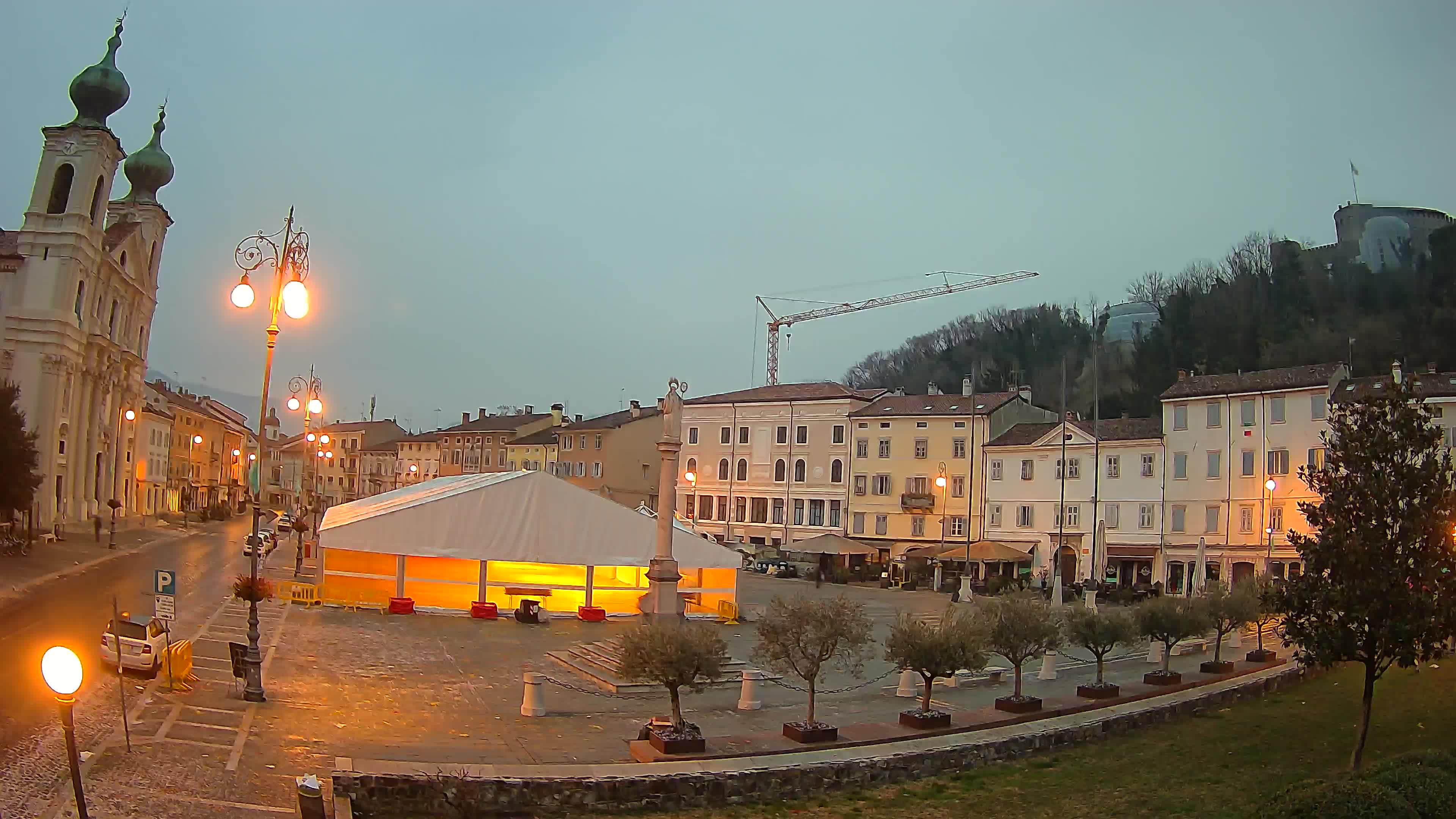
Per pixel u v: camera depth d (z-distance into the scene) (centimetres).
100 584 4391
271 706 2211
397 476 14512
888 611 5338
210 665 2627
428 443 14575
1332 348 8931
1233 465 6544
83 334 7656
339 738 1967
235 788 1595
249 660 2253
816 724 2112
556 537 4462
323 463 16975
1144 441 7012
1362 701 2514
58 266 7288
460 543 4369
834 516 8706
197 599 4094
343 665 2845
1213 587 3347
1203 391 6738
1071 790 1864
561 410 13150
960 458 8119
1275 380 6425
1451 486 1788
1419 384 5762
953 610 2444
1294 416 6259
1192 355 10019
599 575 4675
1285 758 2078
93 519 7619
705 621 4556
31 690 2105
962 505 8044
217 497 14338
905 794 1841
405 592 4406
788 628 2111
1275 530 6250
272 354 2370
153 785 1566
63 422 7350
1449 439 5541
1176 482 6838
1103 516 7200
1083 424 7438
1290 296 10125
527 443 12331
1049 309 13962
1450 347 8344
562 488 4512
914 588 7138
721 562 4688
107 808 1440
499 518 4425
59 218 7344
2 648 2598
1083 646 2788
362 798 1628
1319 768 1977
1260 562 6275
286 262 2369
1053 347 13112
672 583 3888
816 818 1692
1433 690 2555
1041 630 2466
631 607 4594
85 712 1973
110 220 9369
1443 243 9481
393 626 3800
